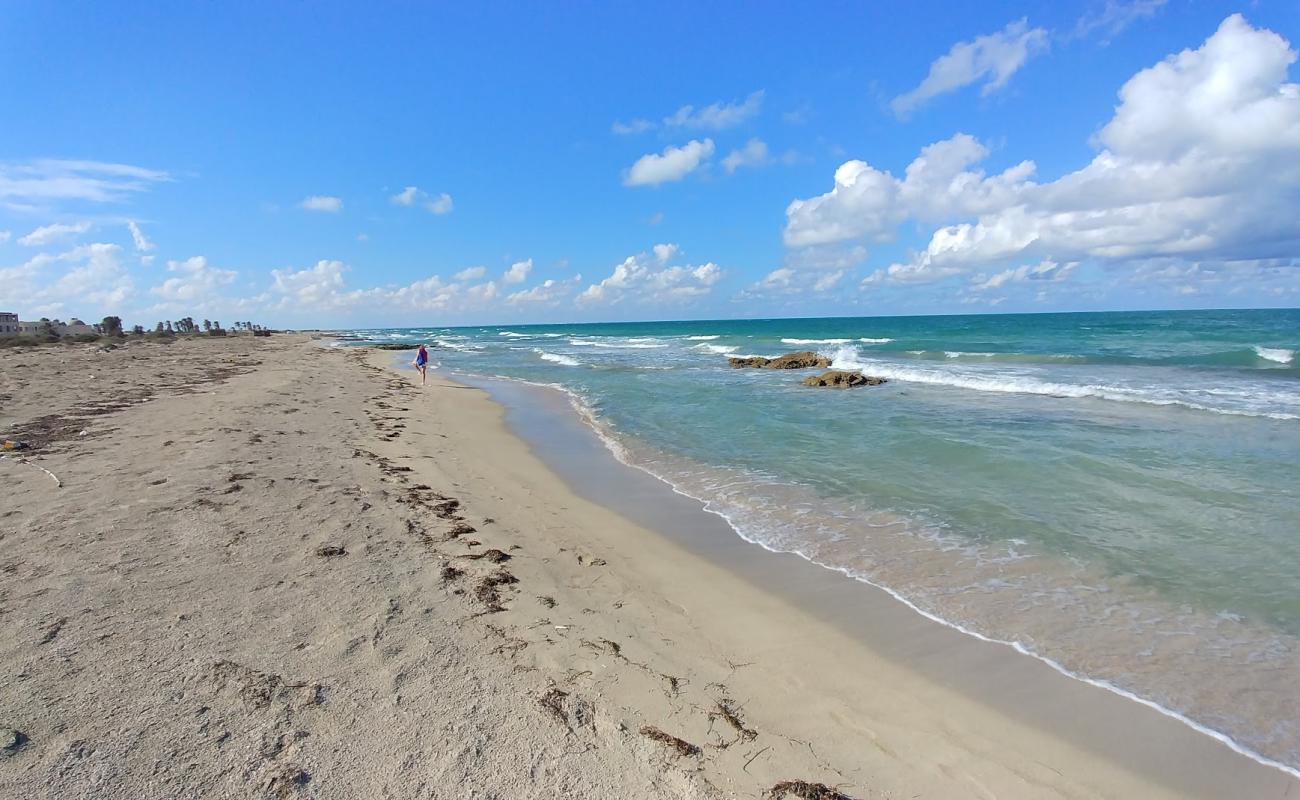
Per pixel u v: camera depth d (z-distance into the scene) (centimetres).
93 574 506
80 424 1148
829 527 750
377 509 731
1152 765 356
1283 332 3934
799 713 394
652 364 3416
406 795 292
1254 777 347
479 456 1148
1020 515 768
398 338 9850
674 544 707
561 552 662
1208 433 1193
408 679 388
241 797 282
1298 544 657
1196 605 537
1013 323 7856
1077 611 532
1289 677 435
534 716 361
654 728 364
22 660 378
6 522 618
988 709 405
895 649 477
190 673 374
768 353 4112
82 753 301
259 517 666
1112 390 1730
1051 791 336
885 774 342
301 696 360
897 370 2480
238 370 2594
